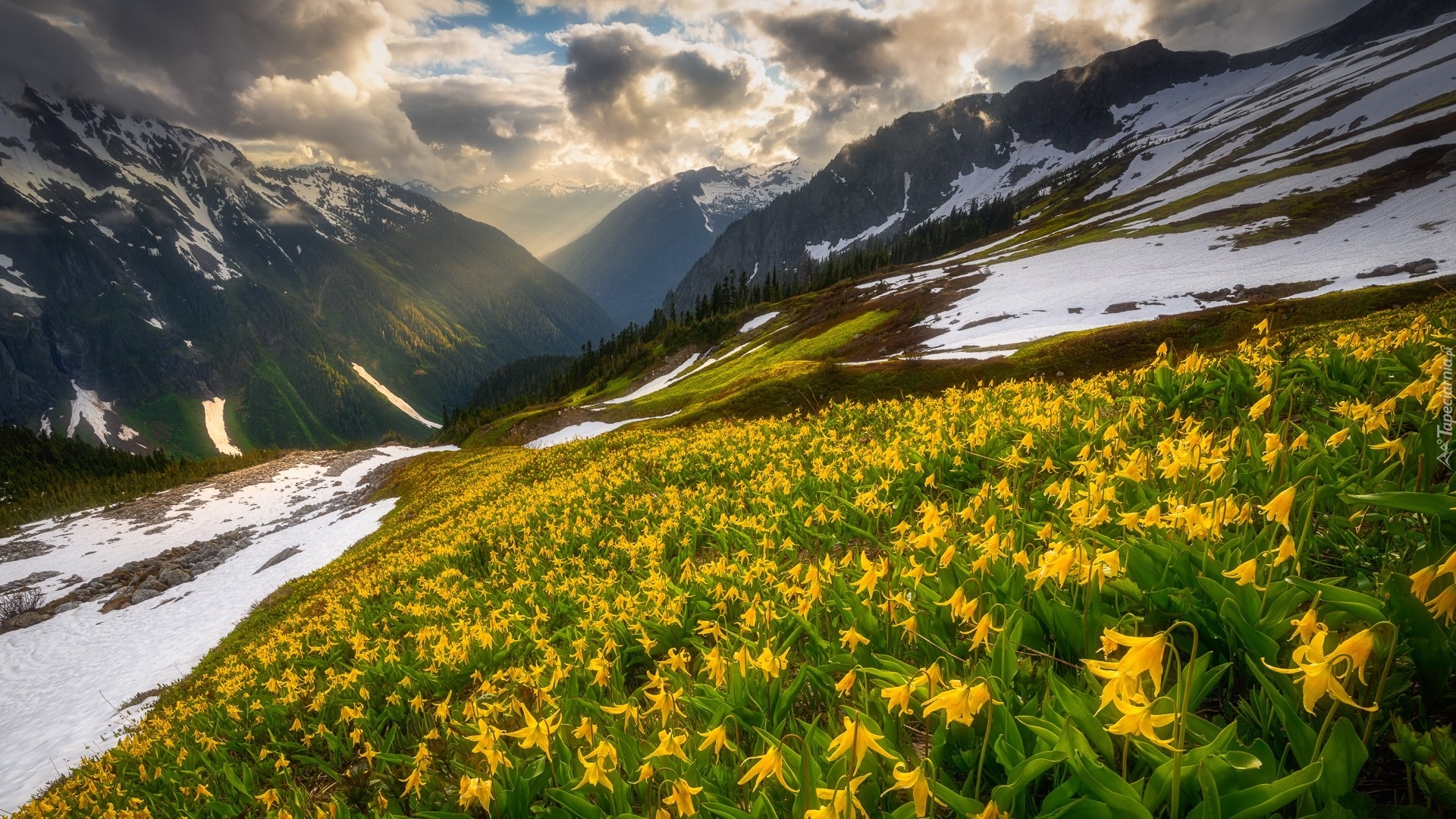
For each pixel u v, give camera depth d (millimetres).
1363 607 2498
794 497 9312
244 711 11312
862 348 86062
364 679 9000
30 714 31656
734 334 142625
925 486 7707
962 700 2404
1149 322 54281
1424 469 3482
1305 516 3443
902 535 5609
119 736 21203
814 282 174875
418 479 64562
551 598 9562
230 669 17531
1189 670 2133
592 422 89062
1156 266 86375
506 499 25484
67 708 31094
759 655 3844
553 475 28719
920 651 3900
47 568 63500
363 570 25031
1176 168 172750
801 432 15422
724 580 6270
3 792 24391
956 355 57844
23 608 54406
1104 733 2553
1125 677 1971
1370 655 2480
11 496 117500
